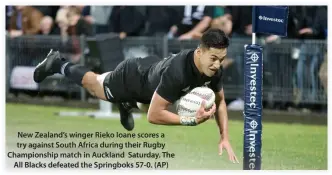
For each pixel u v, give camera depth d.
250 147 13.61
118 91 15.62
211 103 13.62
